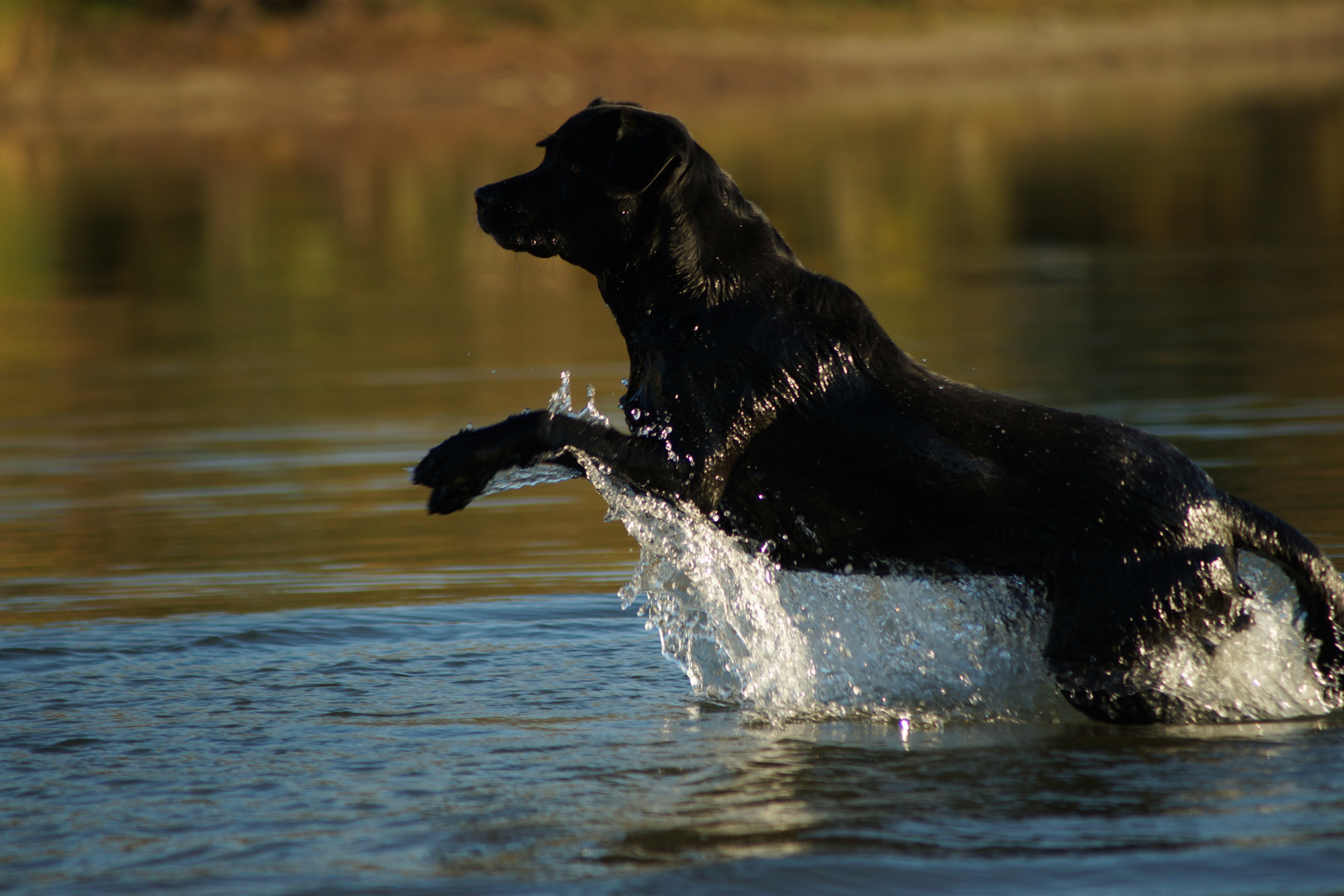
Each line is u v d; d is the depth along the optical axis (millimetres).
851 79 64000
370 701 8984
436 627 10539
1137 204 33656
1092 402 16625
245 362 21062
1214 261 26562
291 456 15797
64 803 7289
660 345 8602
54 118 53938
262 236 33031
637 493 8914
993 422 8539
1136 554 8289
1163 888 5992
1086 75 67312
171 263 30359
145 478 15086
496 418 17094
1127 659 8219
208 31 63312
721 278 8641
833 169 40312
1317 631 8656
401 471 15094
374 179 40312
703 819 6895
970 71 67625
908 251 28906
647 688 9250
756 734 8258
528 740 8211
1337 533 11516
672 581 9617
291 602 11117
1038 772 7449
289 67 60375
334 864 6445
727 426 8430
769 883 6137
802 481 8641
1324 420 15383
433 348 21484
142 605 11086
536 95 56781
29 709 8852
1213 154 41469
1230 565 8430
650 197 8633
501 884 6195
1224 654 8367
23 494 14578
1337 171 37156
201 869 6441
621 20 67562
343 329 23234
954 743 8016
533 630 10484
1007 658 8789
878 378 8570
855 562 8898
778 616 9102
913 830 6695
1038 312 22531
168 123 52688
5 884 6305
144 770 7762
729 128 49469
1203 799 6984
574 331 22297
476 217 9086
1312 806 6852
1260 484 13102
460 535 12945
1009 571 8633
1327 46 76250
